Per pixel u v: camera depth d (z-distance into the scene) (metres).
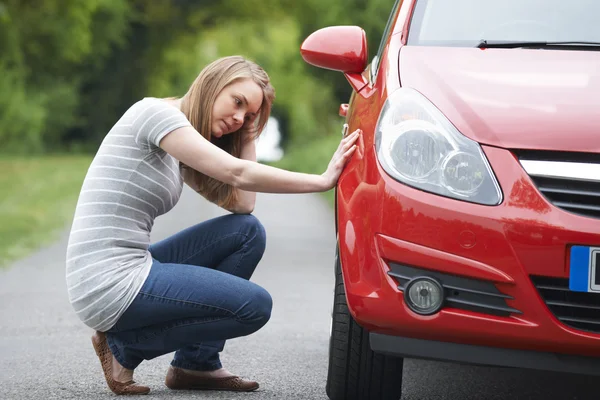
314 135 51.66
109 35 47.44
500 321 3.85
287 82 51.31
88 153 48.66
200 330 4.54
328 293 8.51
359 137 4.37
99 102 50.88
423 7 5.21
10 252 11.23
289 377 5.26
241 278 4.56
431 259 3.88
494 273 3.83
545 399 5.06
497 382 5.42
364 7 57.16
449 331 3.91
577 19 5.08
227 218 4.89
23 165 32.31
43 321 6.86
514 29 5.03
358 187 4.16
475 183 3.89
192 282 4.46
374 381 4.44
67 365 5.43
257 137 4.82
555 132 3.95
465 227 3.85
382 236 3.97
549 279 3.85
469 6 5.18
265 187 4.45
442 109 4.07
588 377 5.59
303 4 55.84
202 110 4.58
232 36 50.38
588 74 4.39
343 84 58.97
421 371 5.66
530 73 4.39
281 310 7.55
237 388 4.89
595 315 3.87
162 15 51.41
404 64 4.51
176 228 13.85
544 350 3.89
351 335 4.43
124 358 4.68
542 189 3.87
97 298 4.45
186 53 51.00
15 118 41.31
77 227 4.53
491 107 4.08
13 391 4.79
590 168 3.86
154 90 51.12
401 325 3.96
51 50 43.78
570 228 3.79
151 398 4.66
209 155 4.45
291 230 14.84
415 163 3.98
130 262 4.50
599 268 3.79
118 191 4.52
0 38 41.06
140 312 4.46
